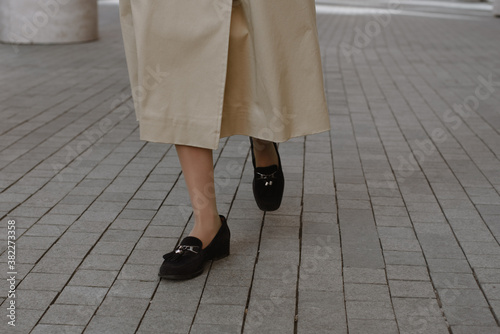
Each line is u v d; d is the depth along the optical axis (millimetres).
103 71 8039
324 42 11336
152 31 2592
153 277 2785
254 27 2598
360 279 2781
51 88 7012
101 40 10914
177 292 2652
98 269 2859
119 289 2676
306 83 2719
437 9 20031
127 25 2758
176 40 2596
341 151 4820
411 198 3816
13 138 5070
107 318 2445
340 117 5941
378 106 6430
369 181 4125
